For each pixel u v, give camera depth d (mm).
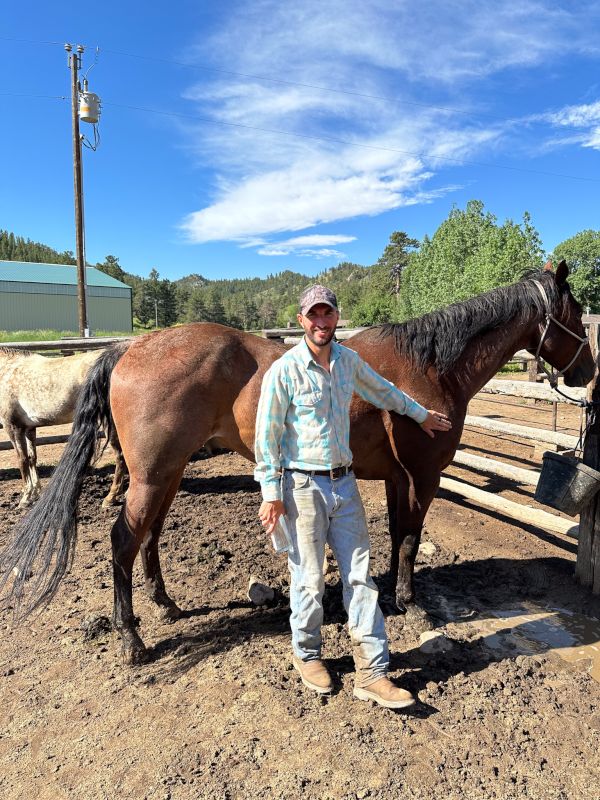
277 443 2146
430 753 2012
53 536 2506
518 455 6723
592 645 2756
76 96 14922
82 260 15773
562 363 3217
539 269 3271
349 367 2205
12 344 6156
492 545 4027
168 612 2945
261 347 2812
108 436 2859
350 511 2250
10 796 1846
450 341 2830
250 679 2426
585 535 3309
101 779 1905
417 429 2713
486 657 2631
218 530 4266
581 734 2133
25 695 2365
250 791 1843
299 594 2262
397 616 2982
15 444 4824
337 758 1979
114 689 2391
